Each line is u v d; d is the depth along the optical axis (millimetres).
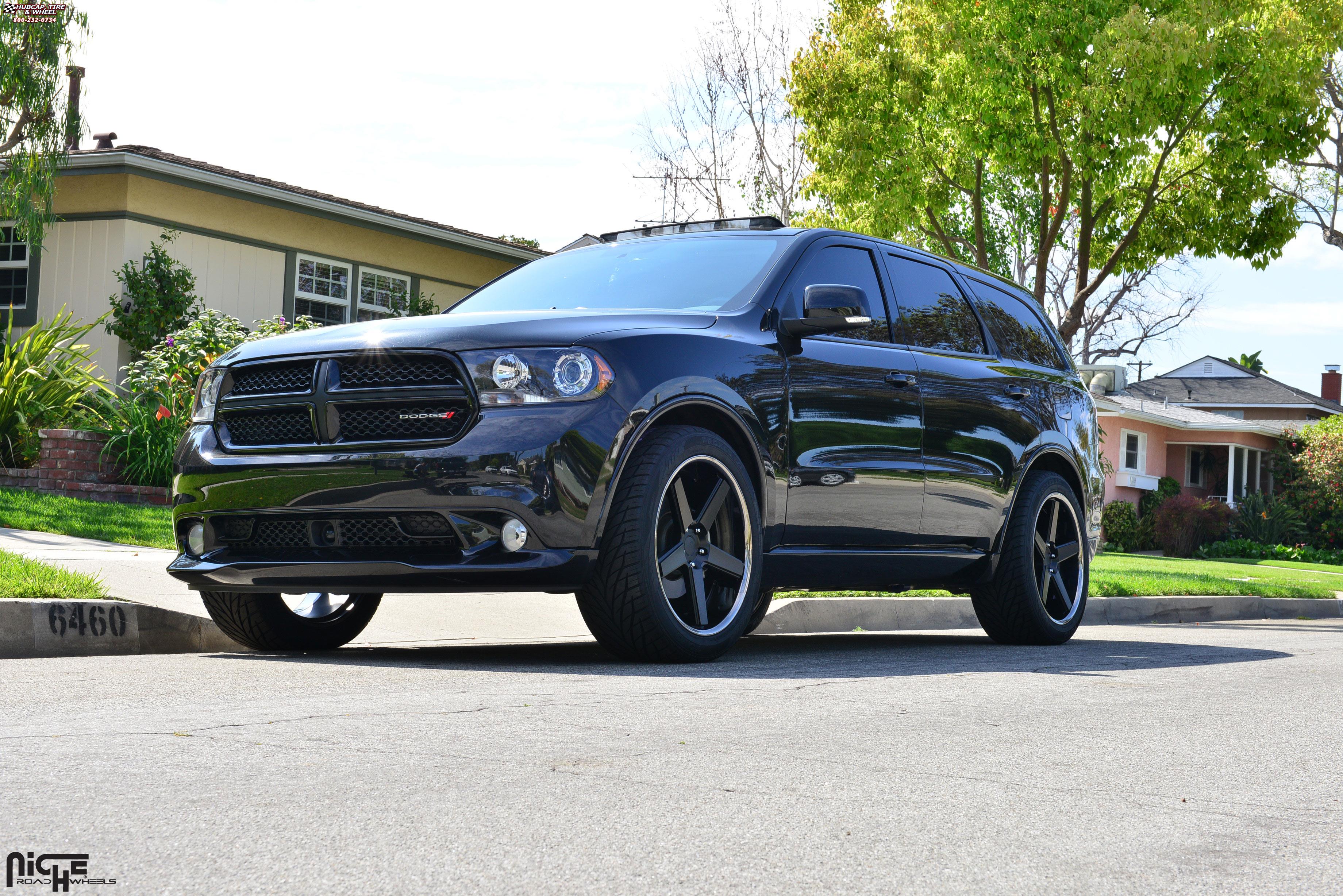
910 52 16078
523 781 2490
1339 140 25531
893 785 2615
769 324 5152
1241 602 12023
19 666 4289
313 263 19016
